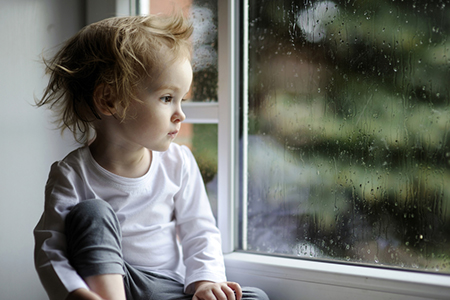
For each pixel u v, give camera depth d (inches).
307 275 36.7
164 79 31.9
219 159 42.1
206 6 42.7
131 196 34.9
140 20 33.8
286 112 40.6
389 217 36.6
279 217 41.3
